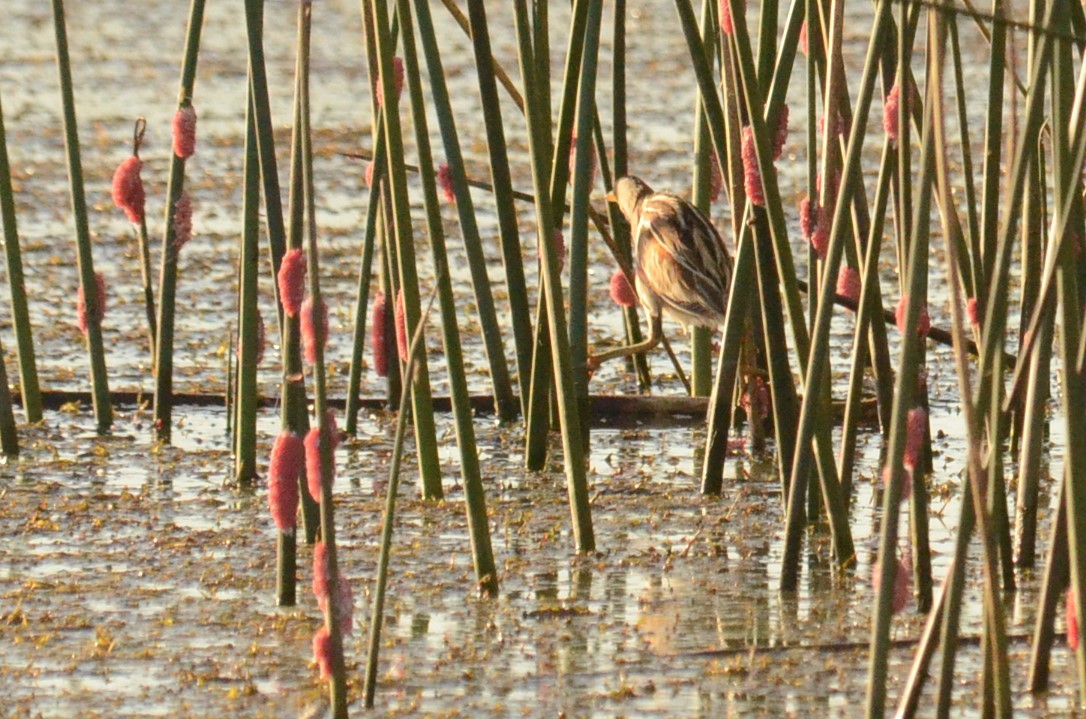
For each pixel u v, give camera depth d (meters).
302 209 8.34
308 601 9.82
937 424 13.99
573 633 9.32
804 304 16.47
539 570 10.41
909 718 7.47
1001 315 7.32
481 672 8.73
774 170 10.05
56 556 10.59
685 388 15.12
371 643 8.12
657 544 10.96
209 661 8.84
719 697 8.41
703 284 13.53
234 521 11.41
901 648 9.12
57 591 9.93
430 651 9.03
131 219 13.35
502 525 11.32
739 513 11.68
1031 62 8.41
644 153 24.47
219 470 12.67
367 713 8.14
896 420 6.89
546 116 12.08
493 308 13.57
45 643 9.07
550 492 12.16
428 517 11.48
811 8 10.52
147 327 16.47
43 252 19.14
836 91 9.99
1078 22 8.78
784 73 10.50
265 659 8.87
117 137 25.28
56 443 13.31
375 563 10.49
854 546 10.95
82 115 26.80
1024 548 10.45
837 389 14.59
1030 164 10.03
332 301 17.34
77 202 13.31
